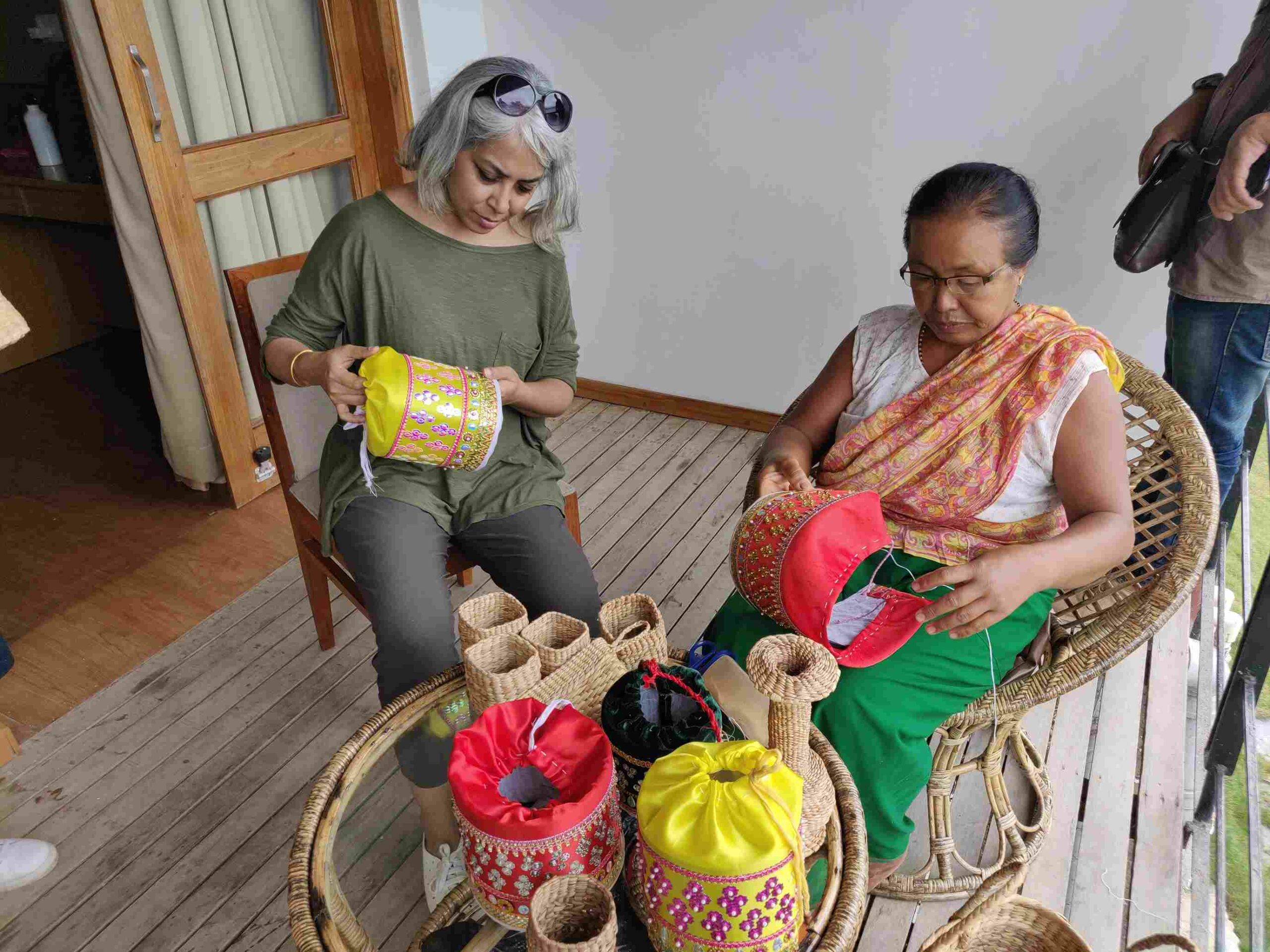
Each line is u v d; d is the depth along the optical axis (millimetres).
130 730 1771
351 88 2586
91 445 2861
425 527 1439
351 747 1021
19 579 2221
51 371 3387
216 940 1369
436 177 1337
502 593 1037
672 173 2625
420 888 937
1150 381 1361
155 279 2266
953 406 1230
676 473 2668
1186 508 1235
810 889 866
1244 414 1743
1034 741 1674
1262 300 1598
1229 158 1469
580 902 708
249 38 2344
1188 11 1929
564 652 958
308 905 851
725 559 2271
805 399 1452
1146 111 2051
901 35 2197
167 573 2244
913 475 1277
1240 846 1612
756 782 735
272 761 1694
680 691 926
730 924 716
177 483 2641
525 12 2629
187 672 1923
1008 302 1198
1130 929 1339
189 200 2215
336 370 1274
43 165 2951
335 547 1521
